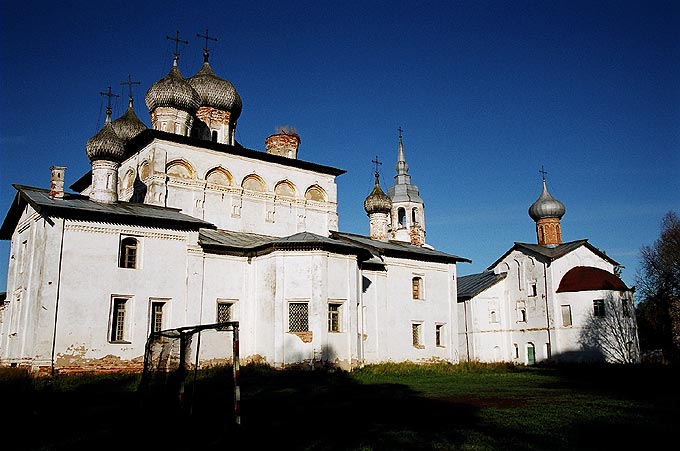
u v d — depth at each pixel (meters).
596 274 45.56
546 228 54.41
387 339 35.16
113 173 29.00
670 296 50.34
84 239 25.56
